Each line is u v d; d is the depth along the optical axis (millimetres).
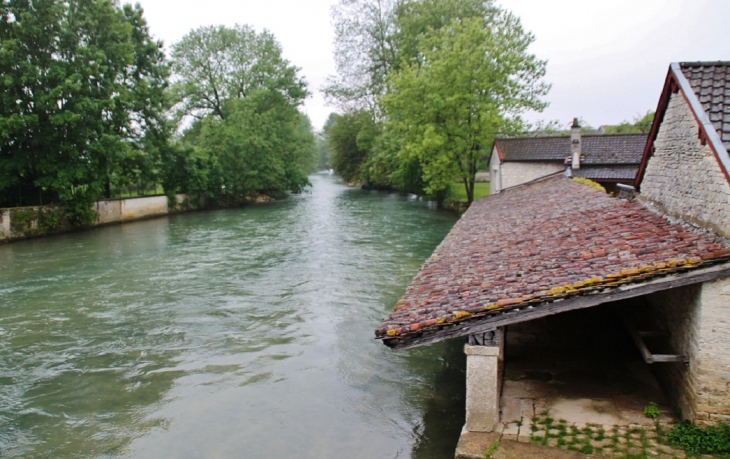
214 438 7988
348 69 51094
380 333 6496
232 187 44750
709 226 6625
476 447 6246
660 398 7465
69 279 17750
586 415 7016
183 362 10859
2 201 27938
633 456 5938
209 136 45969
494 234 11250
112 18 29594
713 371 6000
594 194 12742
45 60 26547
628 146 23281
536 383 8172
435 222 30734
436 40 34562
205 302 14969
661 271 5773
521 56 31734
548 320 11148
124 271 18906
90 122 27406
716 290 5875
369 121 57406
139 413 8805
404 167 46125
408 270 18406
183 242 25312
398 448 7559
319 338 12047
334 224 31172
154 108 35375
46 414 8812
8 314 14039
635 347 9594
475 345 6512
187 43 48000
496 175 26375
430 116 32344
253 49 50781
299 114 55344
